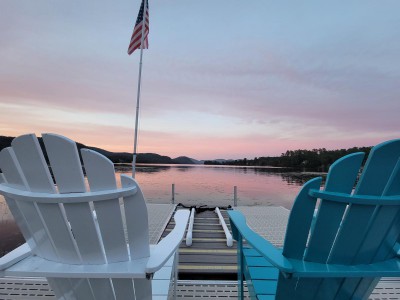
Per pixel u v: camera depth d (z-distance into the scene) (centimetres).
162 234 360
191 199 860
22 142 97
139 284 114
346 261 102
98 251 105
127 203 98
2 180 113
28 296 194
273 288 134
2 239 366
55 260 111
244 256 175
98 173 95
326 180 91
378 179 91
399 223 102
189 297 199
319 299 112
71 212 99
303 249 100
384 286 212
